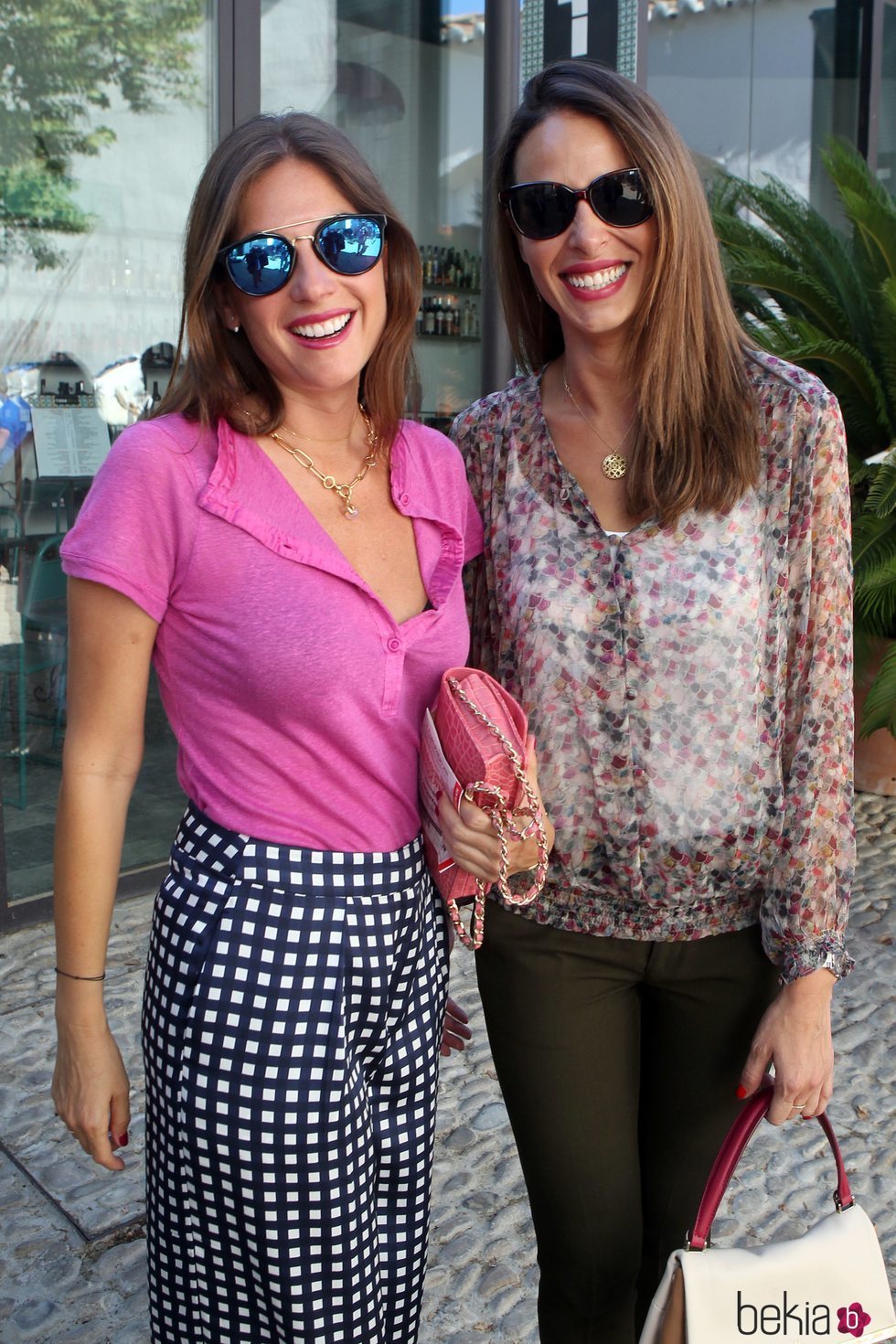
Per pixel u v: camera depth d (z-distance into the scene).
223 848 1.31
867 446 5.55
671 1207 1.67
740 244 5.57
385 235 1.44
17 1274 2.30
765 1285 1.32
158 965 1.33
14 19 3.63
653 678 1.46
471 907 1.56
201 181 1.36
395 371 1.48
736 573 1.45
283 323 1.33
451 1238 2.43
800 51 6.84
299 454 1.39
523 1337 2.17
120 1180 2.58
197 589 1.30
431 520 1.47
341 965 1.30
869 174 5.61
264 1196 1.28
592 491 1.53
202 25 4.05
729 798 1.47
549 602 1.49
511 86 4.42
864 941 3.86
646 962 1.56
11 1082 2.95
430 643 1.41
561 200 1.45
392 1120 1.40
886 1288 1.35
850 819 1.49
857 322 5.49
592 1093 1.59
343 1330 1.34
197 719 1.34
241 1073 1.26
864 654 5.19
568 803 1.50
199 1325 1.36
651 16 6.18
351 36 4.64
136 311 4.07
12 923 3.84
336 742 1.32
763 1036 1.48
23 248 3.78
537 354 1.68
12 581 3.84
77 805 1.32
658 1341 1.35
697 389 1.44
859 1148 2.77
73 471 3.97
